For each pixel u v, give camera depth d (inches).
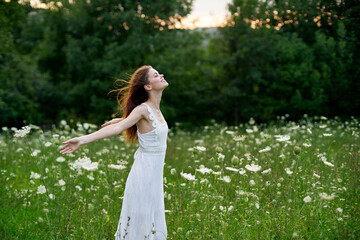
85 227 142.2
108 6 840.3
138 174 129.1
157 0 859.4
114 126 124.0
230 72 910.4
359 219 142.3
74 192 162.1
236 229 138.4
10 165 252.4
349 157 201.2
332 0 666.2
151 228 129.4
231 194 164.2
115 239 130.7
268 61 834.8
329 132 335.0
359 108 666.2
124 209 131.3
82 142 118.1
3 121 805.9
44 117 935.7
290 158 191.6
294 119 795.4
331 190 170.7
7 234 144.4
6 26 767.7
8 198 185.9
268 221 145.9
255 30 837.8
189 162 254.1
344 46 650.8
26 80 829.2
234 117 917.8
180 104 926.4
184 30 896.3
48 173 178.9
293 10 744.3
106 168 180.5
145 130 130.2
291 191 156.0
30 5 844.0
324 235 135.0
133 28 810.8
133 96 135.0
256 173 173.9
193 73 927.0
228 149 245.8
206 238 125.0
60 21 929.5
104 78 836.6
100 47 832.9
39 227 153.6
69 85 900.6
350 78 664.4
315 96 705.6
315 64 737.0
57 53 945.5
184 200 161.6
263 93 877.2
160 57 821.2
